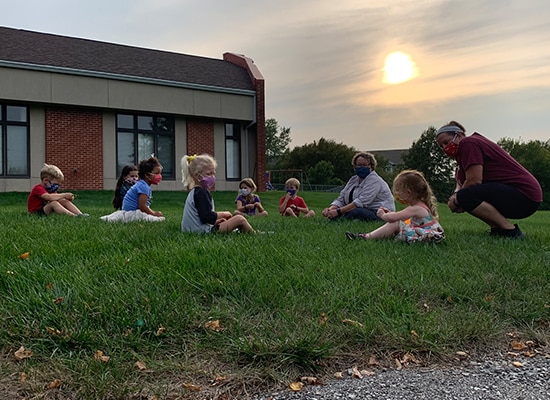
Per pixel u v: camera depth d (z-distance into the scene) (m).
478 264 4.00
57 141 18.09
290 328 2.69
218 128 21.64
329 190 53.16
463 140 5.81
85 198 16.03
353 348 2.56
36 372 2.21
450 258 4.21
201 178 5.44
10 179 17.34
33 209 7.82
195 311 2.78
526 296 3.30
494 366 2.51
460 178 6.14
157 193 18.59
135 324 2.59
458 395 2.21
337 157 65.38
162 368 2.29
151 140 20.22
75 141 18.42
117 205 8.58
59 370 2.22
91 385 2.11
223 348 2.47
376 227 6.62
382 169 76.00
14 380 2.16
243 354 2.41
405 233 4.95
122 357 2.34
